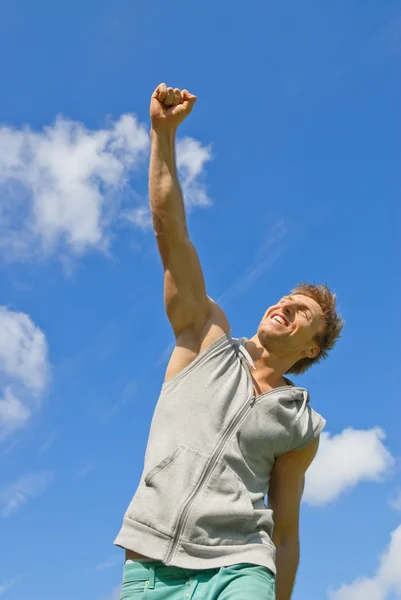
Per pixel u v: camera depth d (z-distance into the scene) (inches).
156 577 121.7
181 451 130.0
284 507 148.3
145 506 126.1
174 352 146.3
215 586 118.9
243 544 125.4
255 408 138.5
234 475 131.1
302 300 157.6
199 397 136.7
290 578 146.8
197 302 146.3
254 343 155.5
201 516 123.4
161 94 151.3
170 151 151.6
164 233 146.1
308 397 148.6
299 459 147.5
